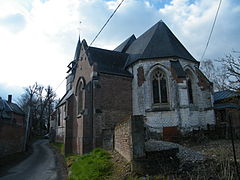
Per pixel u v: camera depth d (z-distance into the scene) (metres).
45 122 64.31
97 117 17.88
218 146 12.70
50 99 60.84
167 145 10.10
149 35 23.19
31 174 12.22
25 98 61.09
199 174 6.50
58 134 37.34
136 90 20.20
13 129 21.91
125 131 9.15
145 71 19.77
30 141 40.44
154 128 17.92
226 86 12.63
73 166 11.54
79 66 24.14
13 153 21.58
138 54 21.58
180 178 6.38
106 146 13.84
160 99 19.11
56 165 15.42
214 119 18.81
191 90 20.09
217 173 6.47
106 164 9.01
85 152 17.94
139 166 7.14
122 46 29.06
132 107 20.41
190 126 17.23
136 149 7.45
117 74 20.34
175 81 18.31
